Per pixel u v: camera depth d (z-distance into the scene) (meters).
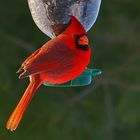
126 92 16.44
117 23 16.78
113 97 16.45
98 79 16.52
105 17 16.75
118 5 16.86
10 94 15.66
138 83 16.47
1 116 15.48
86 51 9.05
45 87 16.00
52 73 8.92
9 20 16.31
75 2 10.02
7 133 15.46
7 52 16.06
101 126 16.20
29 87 8.96
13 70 15.92
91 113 16.23
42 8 10.09
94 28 16.67
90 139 16.08
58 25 9.90
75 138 15.94
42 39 16.20
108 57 16.67
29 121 15.77
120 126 16.23
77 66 9.00
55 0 10.02
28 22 16.28
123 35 16.80
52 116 15.90
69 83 9.48
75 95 16.25
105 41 16.73
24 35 16.27
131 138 16.16
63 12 10.04
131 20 16.86
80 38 9.04
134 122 16.19
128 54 16.75
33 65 8.81
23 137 15.62
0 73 15.80
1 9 16.33
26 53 16.12
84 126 16.08
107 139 16.14
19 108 8.91
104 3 16.78
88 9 10.12
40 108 15.89
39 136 15.72
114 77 16.55
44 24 10.10
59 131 15.88
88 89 16.42
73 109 16.11
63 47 8.97
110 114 16.31
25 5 16.31
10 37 16.23
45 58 8.87
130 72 16.58
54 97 16.06
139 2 16.86
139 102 16.27
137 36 16.83
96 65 16.64
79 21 9.84
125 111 16.23
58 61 8.91
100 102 16.41
